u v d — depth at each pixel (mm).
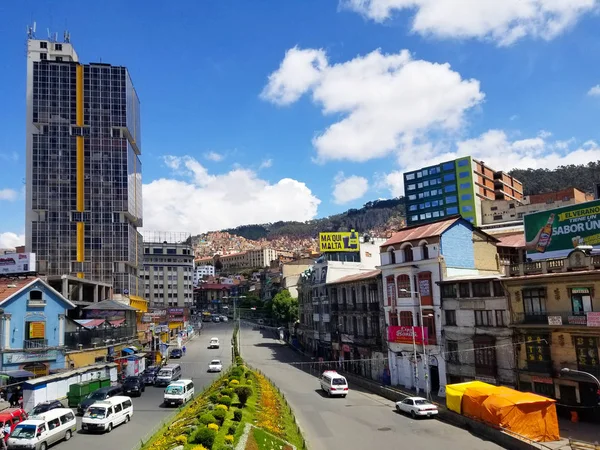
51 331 50000
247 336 115562
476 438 31828
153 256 186000
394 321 54438
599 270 33438
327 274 77438
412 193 152750
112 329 63156
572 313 34750
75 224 126062
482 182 144750
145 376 53906
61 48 136125
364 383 55500
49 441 28250
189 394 43531
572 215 41406
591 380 33188
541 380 36594
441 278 47781
